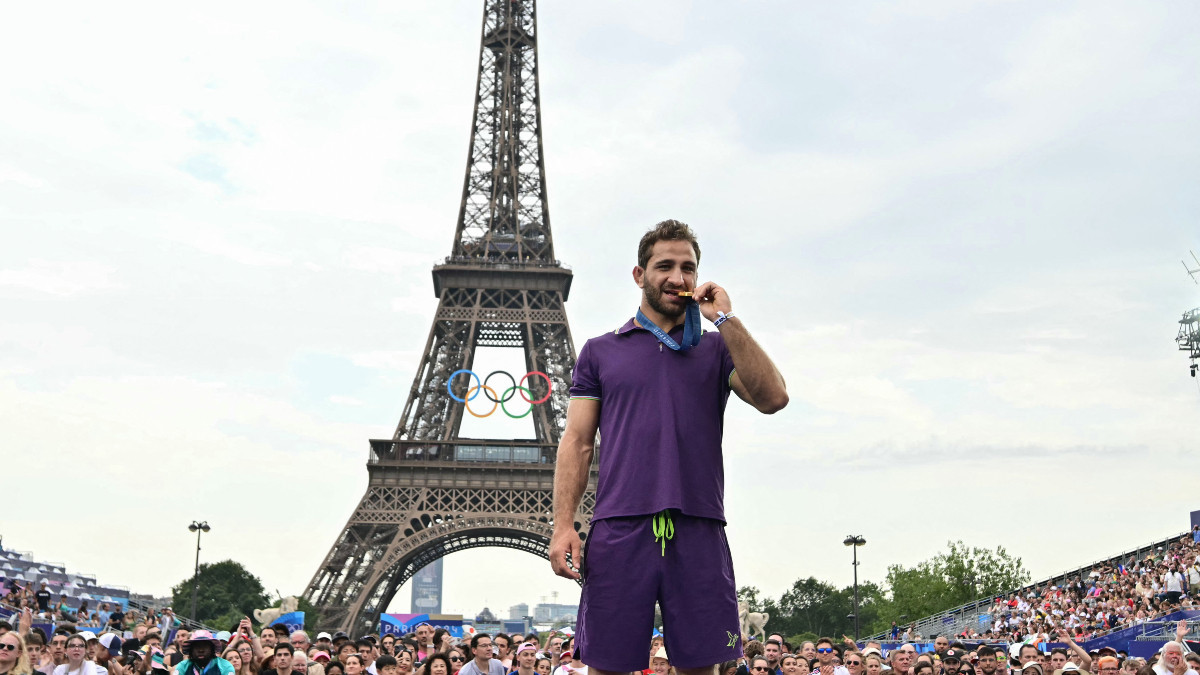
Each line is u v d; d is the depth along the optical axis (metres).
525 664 32.31
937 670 34.91
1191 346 103.12
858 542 112.81
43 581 131.75
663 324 9.23
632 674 8.61
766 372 8.61
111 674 33.22
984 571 154.62
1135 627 67.31
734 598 8.79
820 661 35.03
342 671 33.44
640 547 8.54
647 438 8.75
